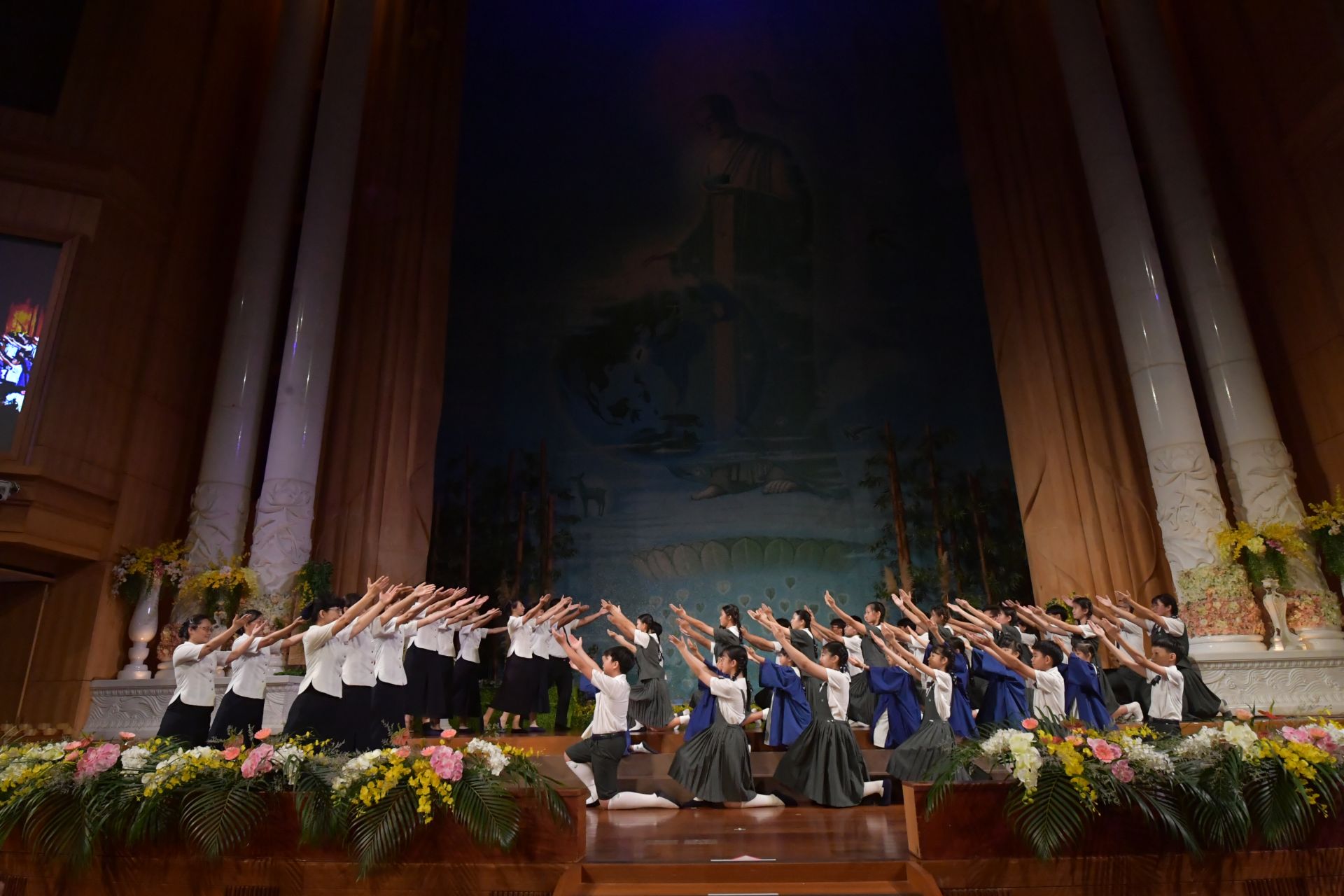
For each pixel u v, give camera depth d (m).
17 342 10.05
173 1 12.45
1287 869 4.46
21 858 4.61
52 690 9.88
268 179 12.87
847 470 17.09
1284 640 9.91
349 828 4.52
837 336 17.97
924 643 8.34
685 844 5.08
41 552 9.89
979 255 17.56
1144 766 4.51
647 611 16.53
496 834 4.40
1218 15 13.60
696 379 17.95
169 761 4.68
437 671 8.38
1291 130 12.13
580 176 19.53
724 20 20.39
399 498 13.62
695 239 18.88
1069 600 12.69
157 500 11.39
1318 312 11.66
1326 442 11.46
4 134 10.62
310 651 6.14
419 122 15.95
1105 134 12.93
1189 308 12.17
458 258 19.00
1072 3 13.74
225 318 13.10
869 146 19.11
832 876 4.47
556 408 17.97
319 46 14.57
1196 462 11.09
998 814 4.46
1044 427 13.80
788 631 8.12
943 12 17.45
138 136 11.53
